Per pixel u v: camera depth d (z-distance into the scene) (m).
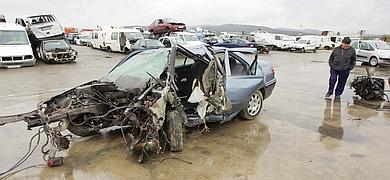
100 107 4.87
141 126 4.29
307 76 13.67
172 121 4.59
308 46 35.31
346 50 8.20
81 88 4.98
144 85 4.79
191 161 4.31
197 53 5.20
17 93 9.41
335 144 4.96
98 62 20.11
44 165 4.22
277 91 9.69
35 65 18.02
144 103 4.35
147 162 4.29
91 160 4.38
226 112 5.43
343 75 8.34
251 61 6.34
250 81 6.04
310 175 3.89
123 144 4.97
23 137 5.31
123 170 4.07
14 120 4.12
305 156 4.48
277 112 6.98
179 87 5.54
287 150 4.70
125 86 5.00
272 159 4.38
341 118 6.50
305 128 5.79
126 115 4.40
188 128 5.59
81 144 4.99
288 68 17.36
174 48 4.85
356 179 3.80
